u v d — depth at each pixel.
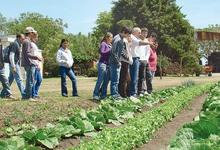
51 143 10.62
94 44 97.38
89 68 67.19
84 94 22.48
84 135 11.97
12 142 9.63
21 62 17.31
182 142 5.91
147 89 22.39
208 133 6.69
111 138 9.63
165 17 78.88
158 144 11.38
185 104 18.67
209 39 50.41
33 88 17.62
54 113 14.74
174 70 64.38
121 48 18.14
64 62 19.47
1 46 18.70
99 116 13.90
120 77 18.92
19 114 13.73
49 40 104.38
